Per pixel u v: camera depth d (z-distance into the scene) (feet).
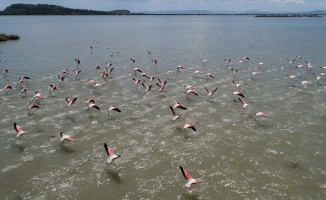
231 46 269.64
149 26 604.08
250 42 297.53
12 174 75.66
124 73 168.45
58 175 75.15
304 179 72.49
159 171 76.23
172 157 82.07
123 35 389.19
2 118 106.22
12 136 93.71
